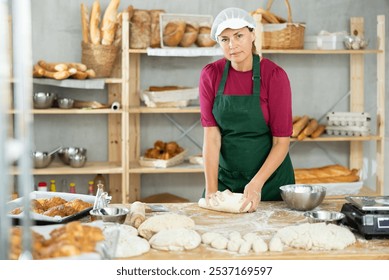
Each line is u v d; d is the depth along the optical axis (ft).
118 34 16.01
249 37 9.76
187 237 7.39
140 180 17.33
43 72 15.16
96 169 15.69
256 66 10.21
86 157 16.07
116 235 6.52
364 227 7.67
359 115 16.39
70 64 15.47
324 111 17.72
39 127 16.89
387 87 17.54
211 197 9.43
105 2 16.67
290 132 10.31
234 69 10.39
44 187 15.70
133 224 8.37
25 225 4.59
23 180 4.47
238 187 10.86
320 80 17.62
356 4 17.48
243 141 10.55
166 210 9.36
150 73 17.01
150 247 7.43
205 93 10.55
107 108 15.93
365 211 7.85
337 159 17.90
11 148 4.39
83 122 17.03
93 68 15.70
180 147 16.78
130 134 17.08
